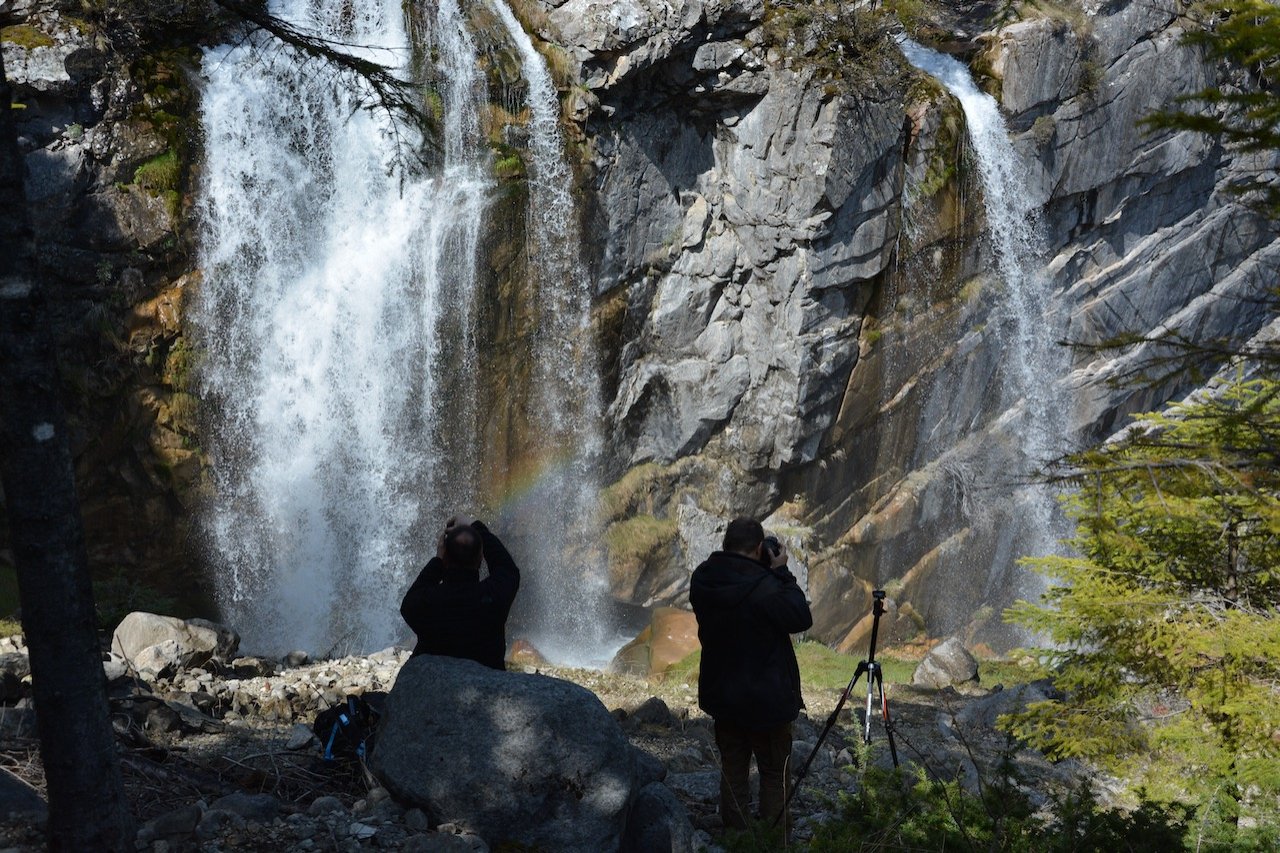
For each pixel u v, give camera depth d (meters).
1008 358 22.64
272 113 16.73
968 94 21.05
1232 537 6.40
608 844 4.49
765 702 5.05
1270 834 5.11
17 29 14.90
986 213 21.38
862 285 20.39
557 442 19.70
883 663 15.21
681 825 4.91
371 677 9.05
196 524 16.80
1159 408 24.64
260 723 6.93
